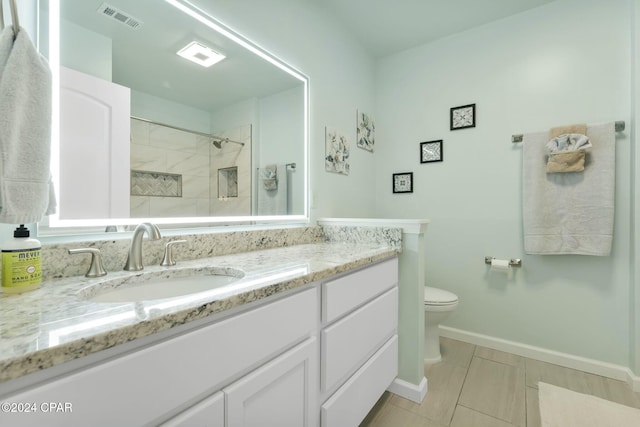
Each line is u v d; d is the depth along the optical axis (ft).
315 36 6.26
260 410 2.48
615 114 5.73
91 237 3.13
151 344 1.79
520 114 6.66
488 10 6.61
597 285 5.90
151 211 3.69
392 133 8.46
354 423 3.78
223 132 4.59
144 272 3.00
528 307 6.57
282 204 5.53
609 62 5.80
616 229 5.72
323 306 3.26
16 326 1.61
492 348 6.91
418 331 5.02
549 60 6.37
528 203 6.29
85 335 1.49
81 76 3.12
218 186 4.50
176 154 3.98
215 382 2.10
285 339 2.72
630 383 5.35
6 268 2.21
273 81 5.35
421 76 8.00
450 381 5.59
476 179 7.18
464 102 7.36
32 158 2.26
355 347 3.78
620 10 5.71
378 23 7.09
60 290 2.35
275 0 5.32
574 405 4.82
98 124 3.25
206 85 4.35
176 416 1.90
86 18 3.18
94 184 3.19
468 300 7.28
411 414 4.69
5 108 2.11
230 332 2.21
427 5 6.44
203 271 3.34
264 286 2.45
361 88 8.01
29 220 2.25
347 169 7.30
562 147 5.88
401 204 8.27
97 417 1.52
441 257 7.63
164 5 3.83
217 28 4.38
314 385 3.11
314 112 6.23
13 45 2.20
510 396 5.12
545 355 6.32
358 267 3.97
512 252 6.75
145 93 3.68
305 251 4.52
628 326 5.60
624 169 5.64
